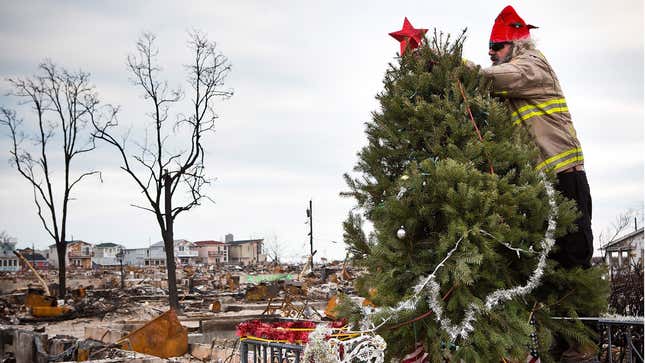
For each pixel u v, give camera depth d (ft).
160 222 89.56
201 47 91.97
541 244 16.66
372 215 17.74
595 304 17.57
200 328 65.92
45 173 106.83
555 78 18.72
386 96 18.48
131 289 133.49
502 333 16.05
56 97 105.19
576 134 18.67
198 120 90.84
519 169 17.29
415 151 17.85
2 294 114.21
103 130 89.86
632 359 19.39
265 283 119.75
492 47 19.79
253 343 20.06
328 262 187.32
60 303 93.20
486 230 16.06
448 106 17.40
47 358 40.01
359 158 18.60
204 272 226.79
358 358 16.40
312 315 52.06
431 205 16.46
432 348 16.35
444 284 16.43
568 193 18.24
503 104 18.06
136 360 32.07
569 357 17.98
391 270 16.49
